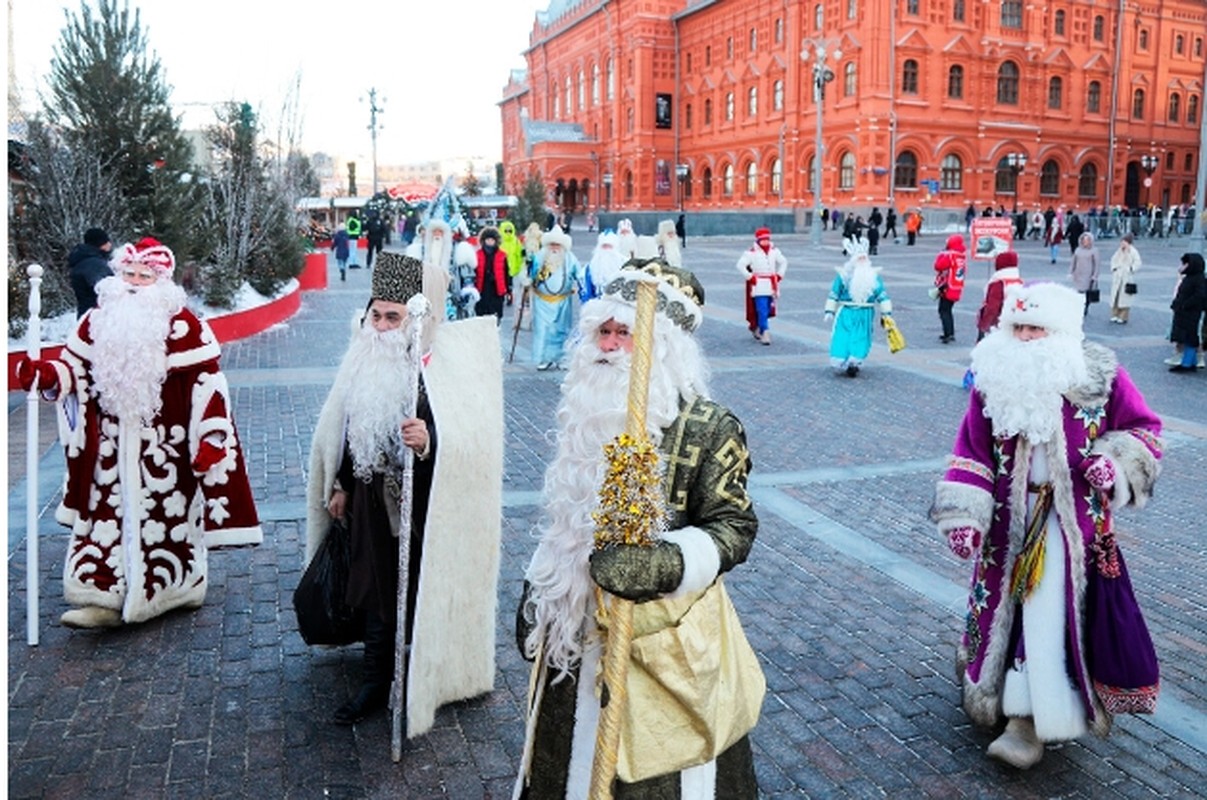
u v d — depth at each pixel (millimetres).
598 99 74125
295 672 4504
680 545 2291
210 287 16312
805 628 5113
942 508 3699
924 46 50562
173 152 15492
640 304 2303
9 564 5770
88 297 10508
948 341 15680
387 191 47406
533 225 19844
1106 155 56781
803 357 14023
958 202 52594
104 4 14828
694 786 2504
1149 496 3621
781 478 7891
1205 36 59656
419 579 3768
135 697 4246
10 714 4090
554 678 2602
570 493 2537
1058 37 54312
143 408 4629
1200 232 28531
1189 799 3656
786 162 56250
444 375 3934
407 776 3701
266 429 9172
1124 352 14789
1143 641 3615
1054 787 3725
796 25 54750
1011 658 3764
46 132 14055
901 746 4004
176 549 4914
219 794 3572
